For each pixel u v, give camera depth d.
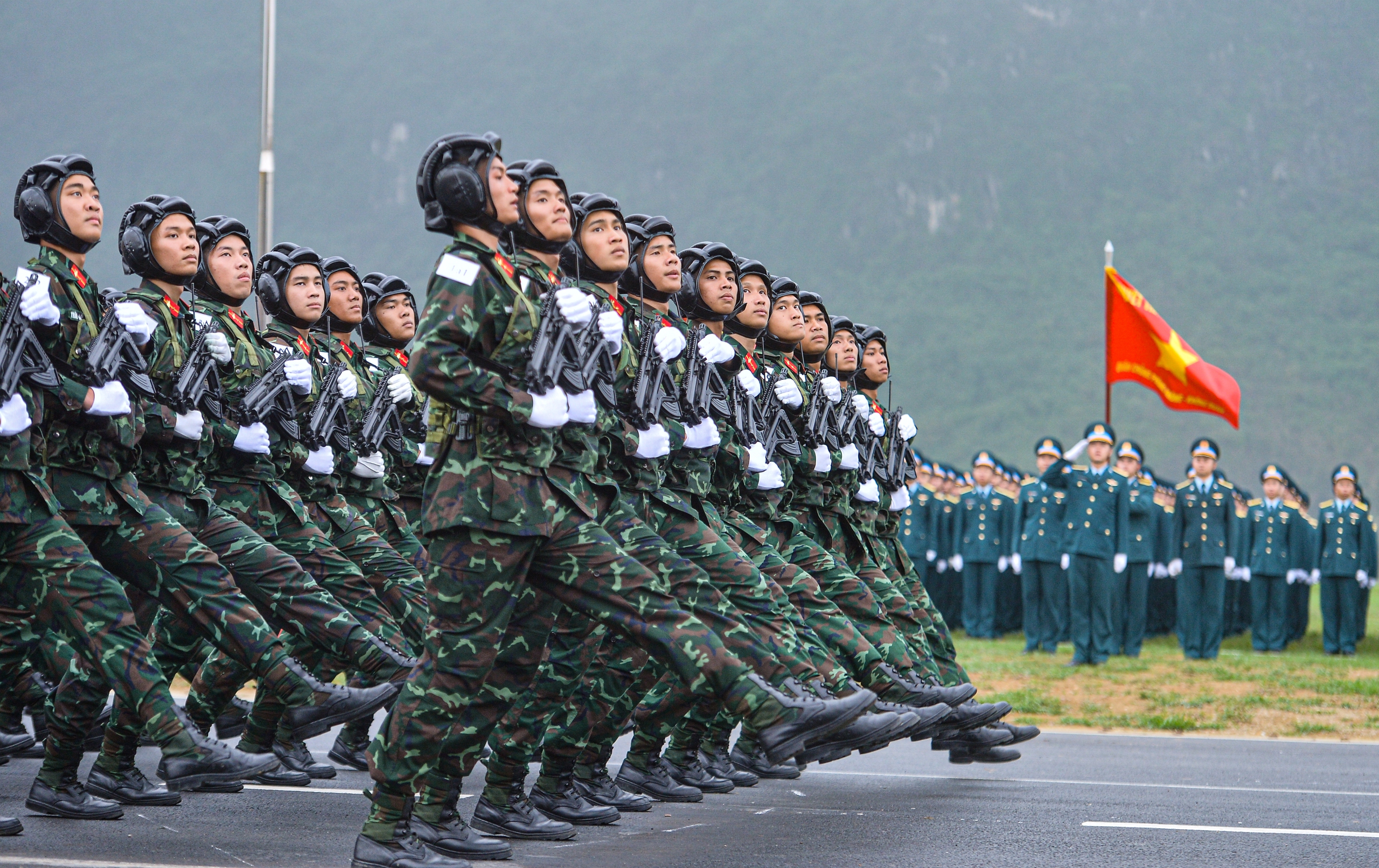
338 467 13.85
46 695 13.70
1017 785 14.38
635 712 12.94
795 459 13.47
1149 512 28.98
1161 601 34.50
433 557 9.12
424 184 9.16
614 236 11.41
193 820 11.20
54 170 10.45
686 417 11.63
